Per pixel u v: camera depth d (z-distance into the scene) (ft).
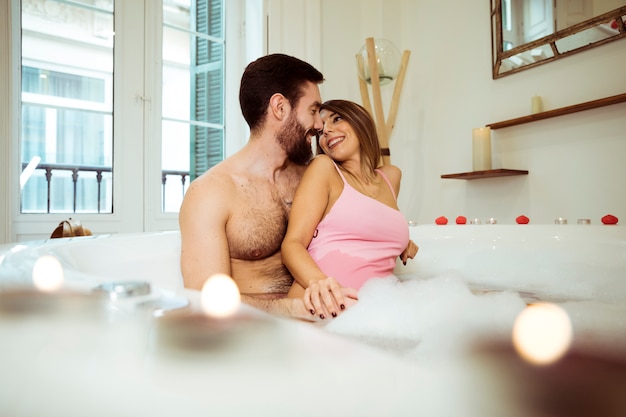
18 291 1.13
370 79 7.45
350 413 0.53
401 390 0.59
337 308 2.33
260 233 3.02
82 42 6.24
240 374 0.62
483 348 1.12
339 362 0.67
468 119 7.39
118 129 6.42
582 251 3.89
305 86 3.20
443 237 4.74
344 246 3.18
